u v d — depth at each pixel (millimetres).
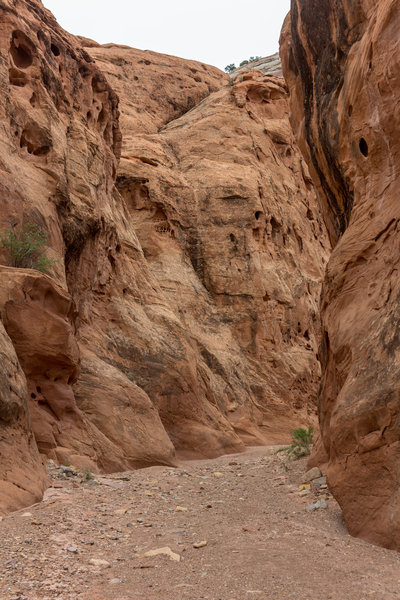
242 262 27734
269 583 3539
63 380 9906
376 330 5742
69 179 14633
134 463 11477
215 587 3518
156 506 6328
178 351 17250
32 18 15383
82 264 14836
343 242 7180
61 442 9344
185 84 40500
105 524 5371
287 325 28250
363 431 5129
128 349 15695
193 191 28828
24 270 9266
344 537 4809
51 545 4461
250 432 22344
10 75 13367
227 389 23125
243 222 28547
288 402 25906
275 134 35062
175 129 34188
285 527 5055
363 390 5359
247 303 27031
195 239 27906
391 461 4781
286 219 32094
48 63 15055
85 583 3664
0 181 10555
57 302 9609
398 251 6051
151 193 26875
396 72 6406
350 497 5074
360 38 7895
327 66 8938
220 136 32531
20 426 7039
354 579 3604
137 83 38844
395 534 4445
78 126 16031
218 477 8695
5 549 4238
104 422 11641
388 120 6652
